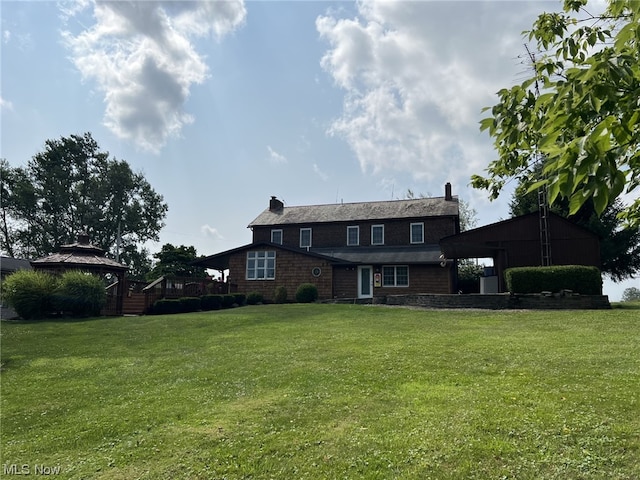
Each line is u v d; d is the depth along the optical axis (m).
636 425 4.87
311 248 31.02
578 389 6.16
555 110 2.53
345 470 4.48
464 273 40.72
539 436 4.80
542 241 19.56
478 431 5.04
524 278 16.89
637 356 7.92
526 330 11.45
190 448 5.28
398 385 7.00
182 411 6.57
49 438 5.95
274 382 7.69
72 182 47.66
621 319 12.48
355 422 5.64
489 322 13.22
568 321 12.62
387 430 5.31
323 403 6.42
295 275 27.36
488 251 22.92
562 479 4.00
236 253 28.55
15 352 11.78
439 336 11.09
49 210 45.97
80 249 23.06
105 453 5.37
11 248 45.59
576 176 2.00
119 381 8.59
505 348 9.12
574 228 19.53
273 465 4.71
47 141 46.72
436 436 5.01
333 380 7.52
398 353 9.22
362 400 6.42
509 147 3.85
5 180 44.81
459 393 6.38
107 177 48.72
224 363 9.38
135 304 22.50
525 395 6.06
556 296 16.09
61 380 8.97
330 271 26.83
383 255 27.70
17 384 8.80
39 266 21.84
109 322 17.00
